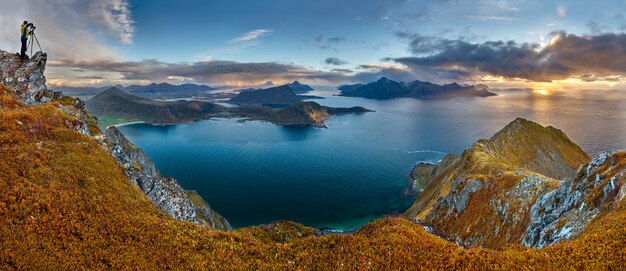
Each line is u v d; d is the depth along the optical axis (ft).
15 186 80.53
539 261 74.95
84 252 70.79
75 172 102.47
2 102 139.74
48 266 63.52
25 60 185.98
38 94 177.27
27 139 114.32
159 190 193.26
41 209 77.46
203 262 77.71
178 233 87.61
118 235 80.59
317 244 88.58
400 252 80.28
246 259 83.35
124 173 138.82
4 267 59.98
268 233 128.57
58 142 123.34
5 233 66.59
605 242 75.97
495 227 243.40
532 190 231.50
